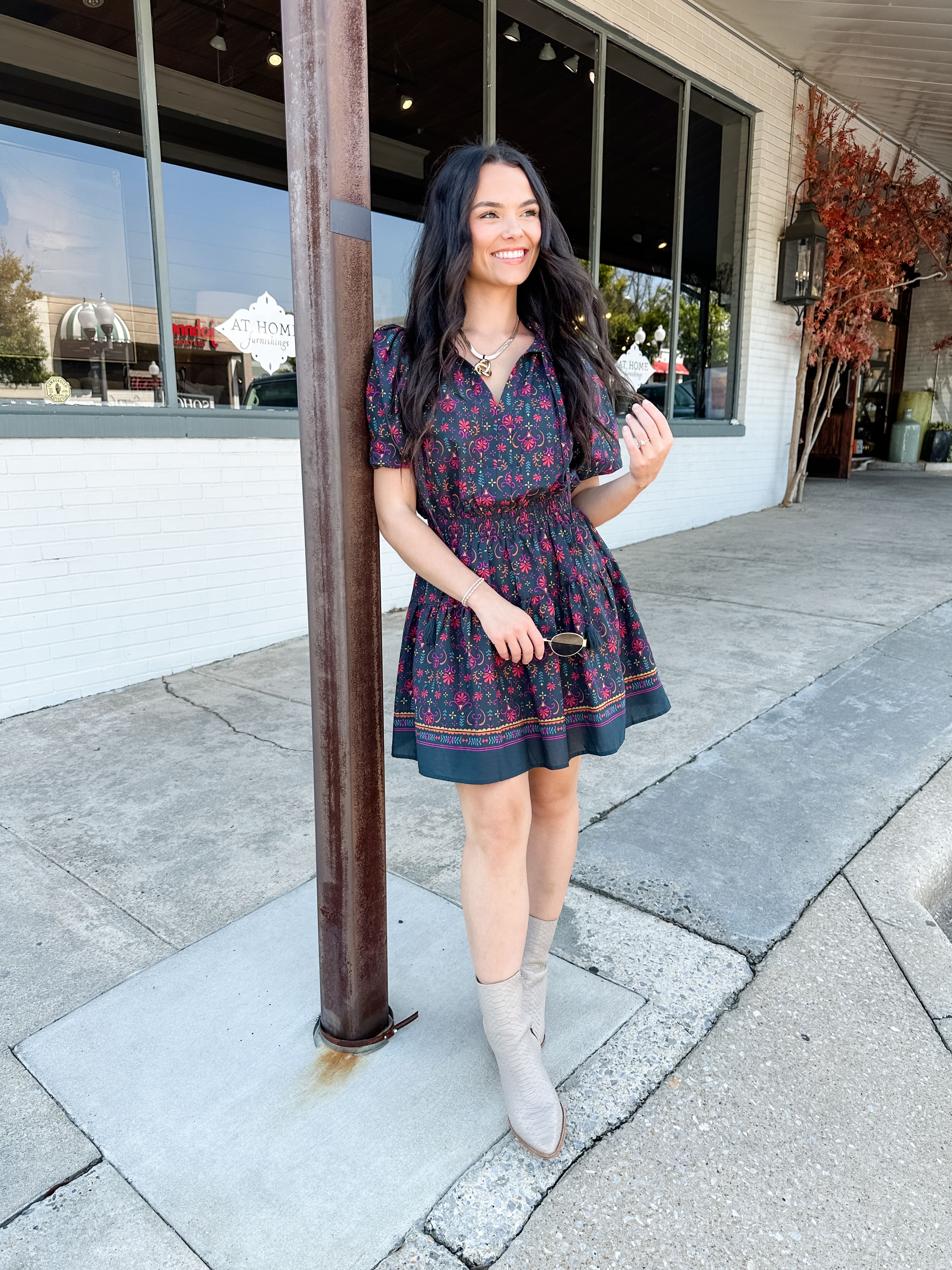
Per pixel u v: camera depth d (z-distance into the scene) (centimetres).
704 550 673
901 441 1296
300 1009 185
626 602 161
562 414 143
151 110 388
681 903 218
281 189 450
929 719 331
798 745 312
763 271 786
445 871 238
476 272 140
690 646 430
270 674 412
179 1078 165
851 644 425
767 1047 173
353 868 160
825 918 212
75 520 369
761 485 854
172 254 410
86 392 388
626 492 153
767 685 373
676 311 718
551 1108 147
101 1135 152
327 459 144
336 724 154
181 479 402
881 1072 167
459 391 137
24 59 361
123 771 306
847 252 811
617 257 670
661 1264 129
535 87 591
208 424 408
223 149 425
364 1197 140
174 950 206
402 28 518
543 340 147
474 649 139
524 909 151
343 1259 129
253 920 216
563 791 158
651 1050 171
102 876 239
